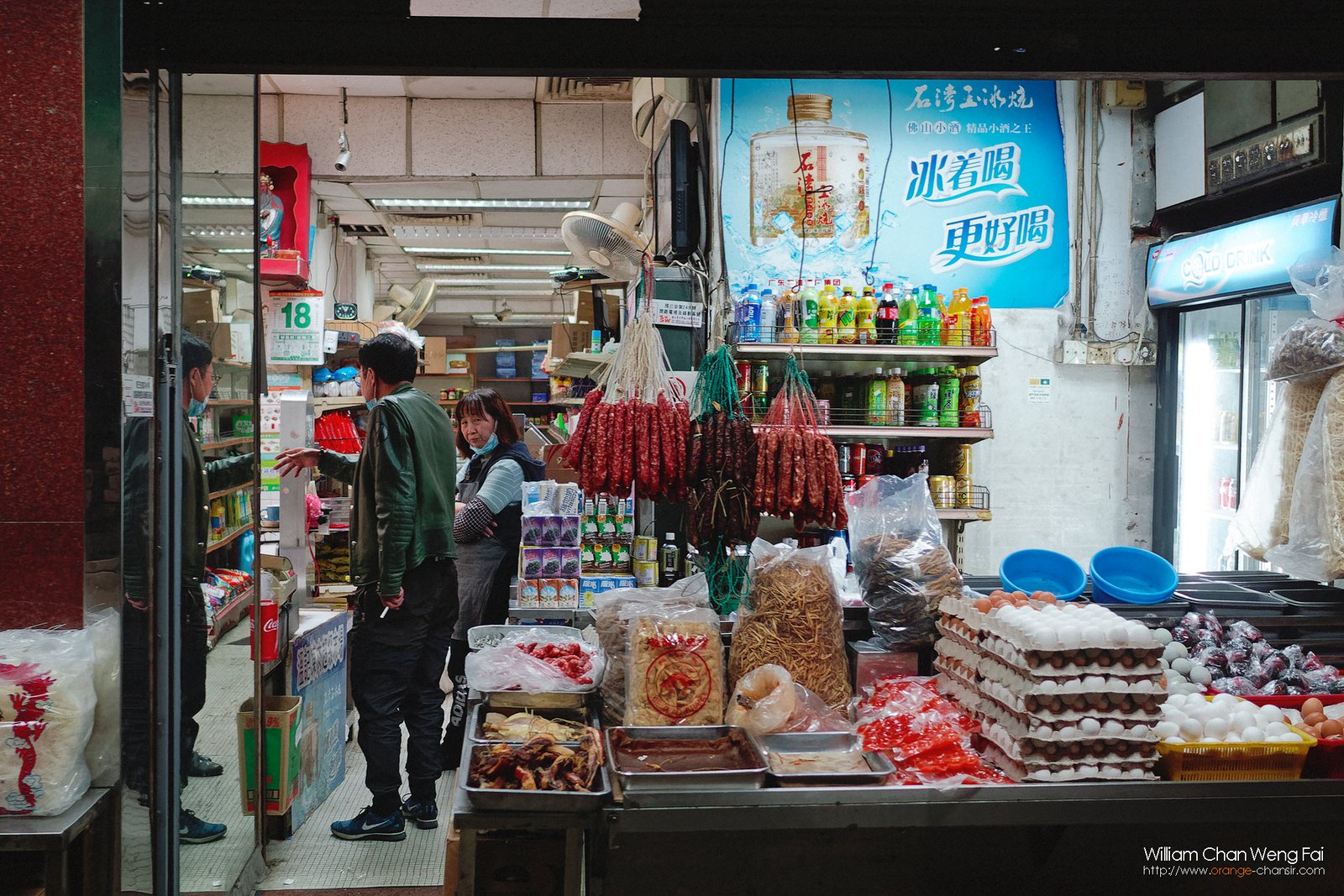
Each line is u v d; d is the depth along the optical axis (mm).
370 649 3281
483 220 8984
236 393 2770
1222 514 5102
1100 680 1976
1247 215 5027
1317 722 2215
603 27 2064
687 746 2102
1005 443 5461
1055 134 5375
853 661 2633
